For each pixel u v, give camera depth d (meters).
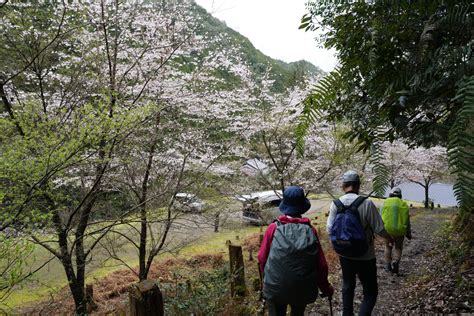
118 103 4.86
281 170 8.15
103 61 5.68
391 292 4.35
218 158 7.05
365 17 1.42
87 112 3.56
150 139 5.74
